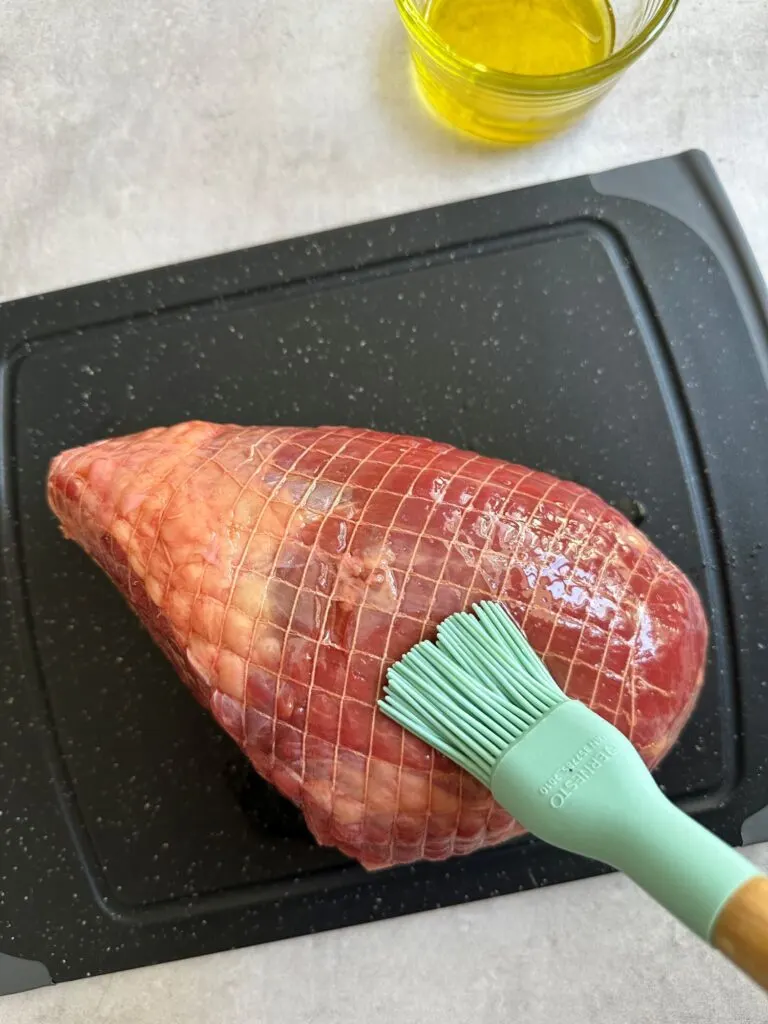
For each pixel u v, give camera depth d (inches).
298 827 14.1
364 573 10.3
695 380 14.6
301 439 11.7
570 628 10.2
